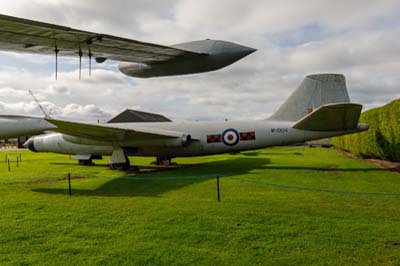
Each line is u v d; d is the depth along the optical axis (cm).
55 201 747
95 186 971
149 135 1362
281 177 1093
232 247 434
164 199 750
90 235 488
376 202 698
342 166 1450
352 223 535
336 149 3391
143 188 917
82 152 1591
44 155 2695
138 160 2041
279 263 384
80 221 566
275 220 555
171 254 412
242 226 523
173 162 1780
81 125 1186
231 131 1440
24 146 1747
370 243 443
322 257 399
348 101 1367
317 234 481
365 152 1773
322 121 1249
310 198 741
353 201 709
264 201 710
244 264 382
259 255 407
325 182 981
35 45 1241
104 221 563
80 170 1451
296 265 379
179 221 555
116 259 399
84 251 426
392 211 616
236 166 1517
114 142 1442
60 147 1631
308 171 1264
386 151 1488
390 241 450
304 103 1388
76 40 1184
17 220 576
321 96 1375
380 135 1547
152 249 429
